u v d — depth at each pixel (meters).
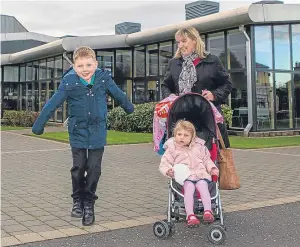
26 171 9.23
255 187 7.57
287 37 18.53
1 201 6.47
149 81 23.00
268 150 13.06
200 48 5.23
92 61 5.20
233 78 18.78
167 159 4.93
